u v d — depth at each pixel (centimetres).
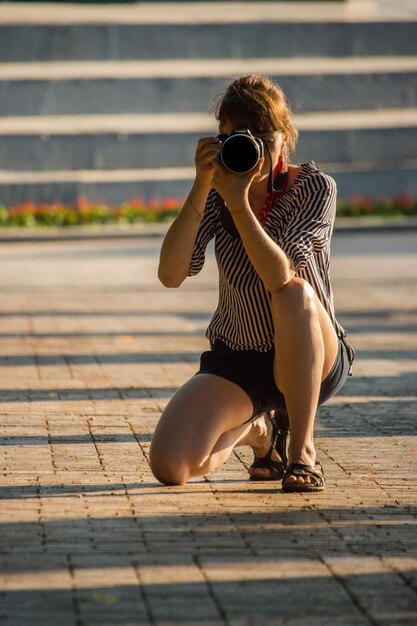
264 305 974
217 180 920
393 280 3419
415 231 5678
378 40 7206
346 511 926
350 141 6719
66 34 6919
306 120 6806
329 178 989
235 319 993
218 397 981
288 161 1001
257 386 988
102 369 1789
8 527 858
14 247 5159
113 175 6512
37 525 865
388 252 4509
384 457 1154
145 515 900
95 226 5881
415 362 1897
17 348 2045
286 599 705
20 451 1155
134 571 754
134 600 698
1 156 6500
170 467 973
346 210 6062
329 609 689
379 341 2175
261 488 1008
